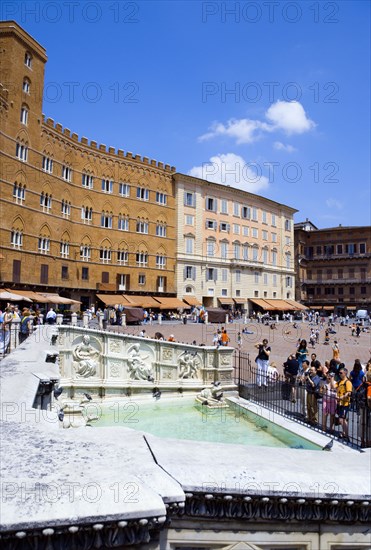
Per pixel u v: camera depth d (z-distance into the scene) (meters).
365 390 13.65
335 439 13.16
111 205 61.38
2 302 43.75
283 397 17.36
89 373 19.62
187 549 2.60
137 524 2.21
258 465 2.89
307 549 2.78
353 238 98.44
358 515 2.81
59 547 2.10
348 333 52.50
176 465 2.71
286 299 89.75
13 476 2.38
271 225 87.44
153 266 66.25
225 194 77.94
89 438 3.12
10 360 9.17
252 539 2.69
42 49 50.38
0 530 1.97
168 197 69.69
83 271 57.38
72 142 56.25
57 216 52.94
